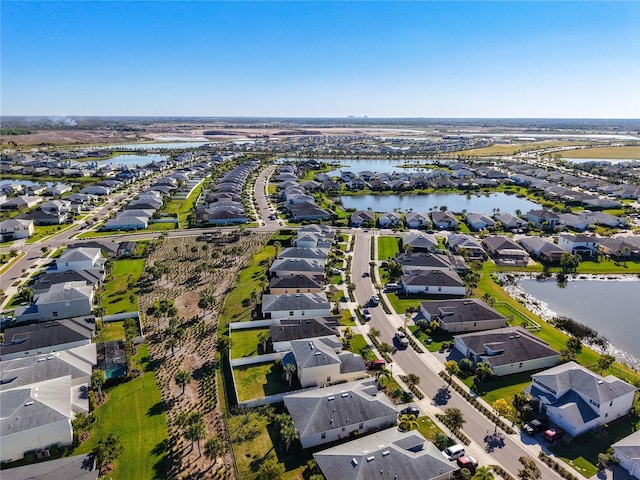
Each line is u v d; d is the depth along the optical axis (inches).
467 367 3070.9
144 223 6565.0
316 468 2172.7
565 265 5068.9
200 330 3575.3
